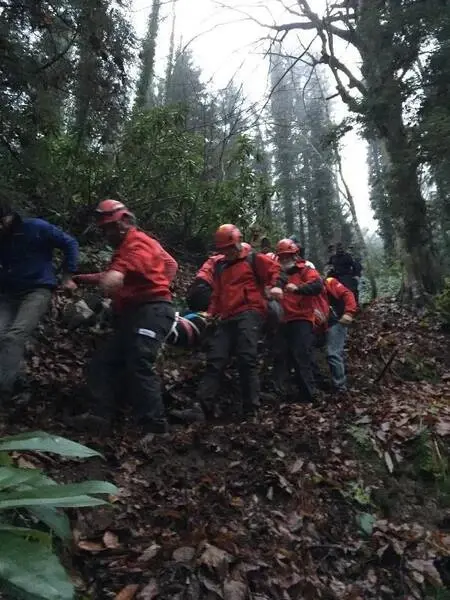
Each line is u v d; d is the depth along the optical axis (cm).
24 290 427
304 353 587
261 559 323
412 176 1213
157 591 280
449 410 571
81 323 575
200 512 348
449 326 1049
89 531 312
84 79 616
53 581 157
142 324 423
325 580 333
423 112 1129
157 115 870
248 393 506
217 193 966
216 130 1312
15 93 535
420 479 464
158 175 896
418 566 353
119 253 427
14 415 400
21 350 405
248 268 523
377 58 1175
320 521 379
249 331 511
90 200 798
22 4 529
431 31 1064
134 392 423
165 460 398
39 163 587
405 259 1271
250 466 415
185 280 827
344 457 464
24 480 193
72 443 215
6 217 425
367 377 703
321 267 2766
